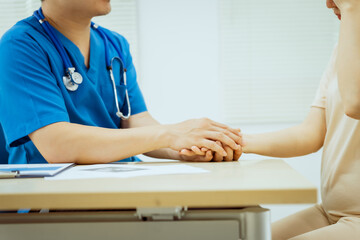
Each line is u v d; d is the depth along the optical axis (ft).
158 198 1.86
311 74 9.36
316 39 9.29
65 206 1.89
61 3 3.62
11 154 3.76
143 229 2.00
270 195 1.85
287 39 9.29
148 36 9.12
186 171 2.54
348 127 3.21
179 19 9.08
